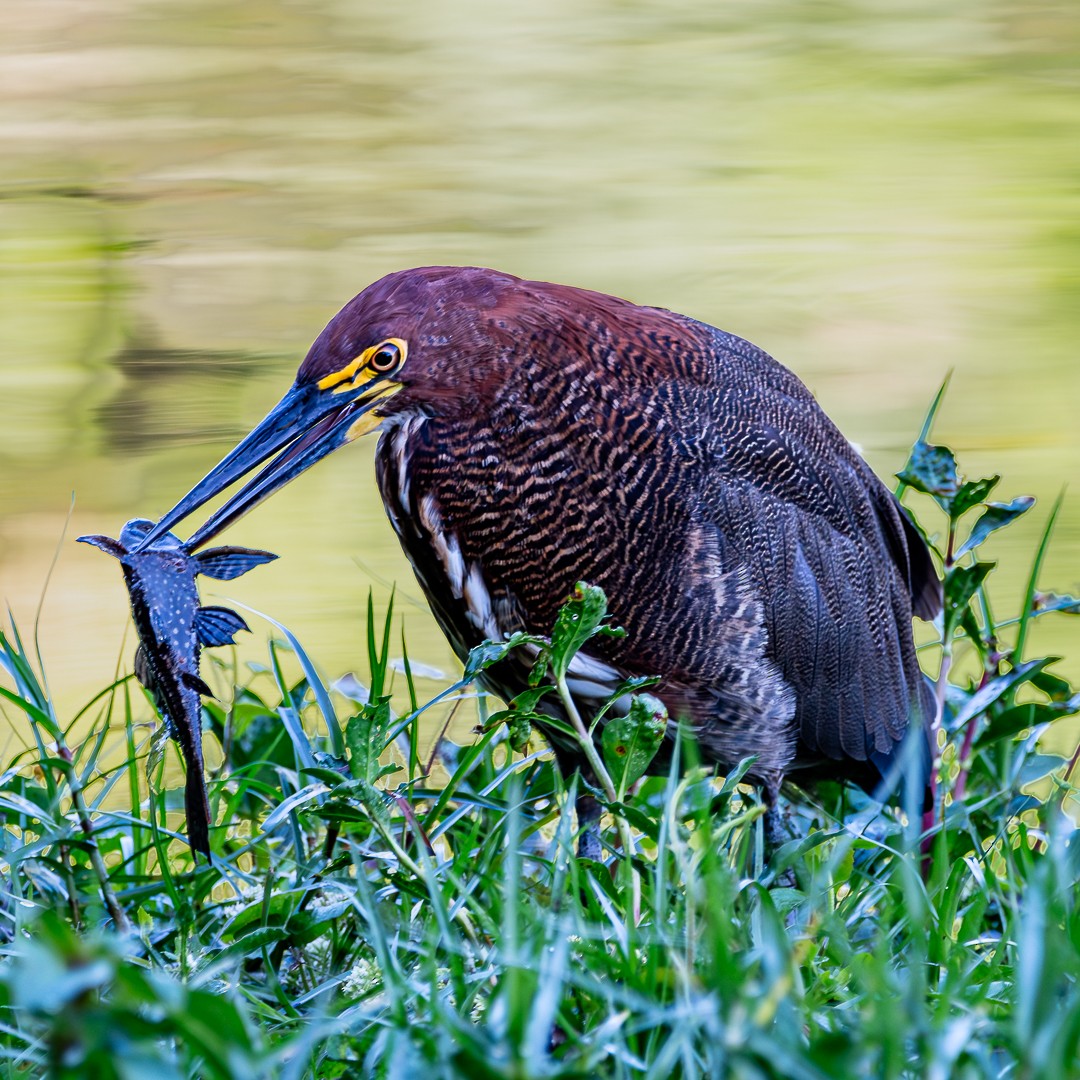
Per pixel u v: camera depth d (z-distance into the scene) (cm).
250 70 3806
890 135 3356
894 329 2345
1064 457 1875
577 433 890
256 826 942
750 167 3148
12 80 3703
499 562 905
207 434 1947
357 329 873
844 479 1005
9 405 2006
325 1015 646
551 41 4041
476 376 881
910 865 716
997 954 680
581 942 667
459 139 3341
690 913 627
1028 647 1407
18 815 844
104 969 403
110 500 1770
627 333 918
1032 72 3725
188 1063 604
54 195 2972
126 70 3766
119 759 1130
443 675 988
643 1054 619
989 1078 571
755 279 2567
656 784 970
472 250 2728
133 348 2241
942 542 1560
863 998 624
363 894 673
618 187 3062
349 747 712
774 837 966
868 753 1031
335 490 1778
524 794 945
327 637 1438
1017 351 2248
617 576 904
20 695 813
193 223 2836
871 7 4256
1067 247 2698
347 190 3022
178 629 727
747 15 4228
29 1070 620
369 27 4141
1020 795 914
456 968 632
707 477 914
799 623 966
